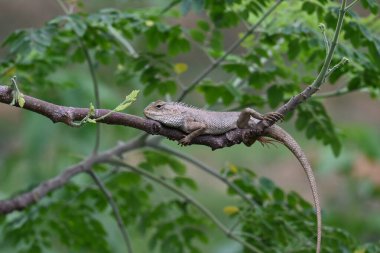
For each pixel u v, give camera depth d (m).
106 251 12.48
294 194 11.09
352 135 15.97
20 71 11.71
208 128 8.80
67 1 10.98
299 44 10.26
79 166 11.13
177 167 12.23
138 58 10.99
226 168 11.55
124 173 11.91
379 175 16.62
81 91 14.41
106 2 17.70
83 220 12.04
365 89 11.68
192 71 25.30
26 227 11.95
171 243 12.34
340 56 9.86
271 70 10.53
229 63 10.57
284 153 23.08
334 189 19.41
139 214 12.41
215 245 17.45
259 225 11.01
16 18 26.77
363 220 15.96
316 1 9.92
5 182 16.25
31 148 15.04
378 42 10.03
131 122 7.66
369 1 9.46
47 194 11.76
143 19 10.95
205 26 11.05
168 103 9.10
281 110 7.91
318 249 8.04
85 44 11.34
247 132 8.19
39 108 7.31
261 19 10.20
